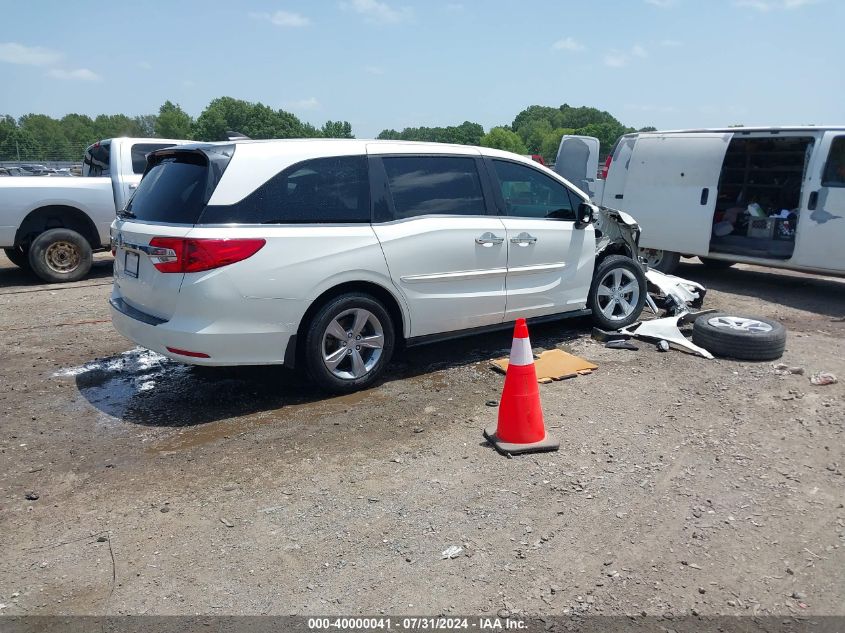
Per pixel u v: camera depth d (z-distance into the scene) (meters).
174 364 5.82
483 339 6.47
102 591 2.87
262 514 3.43
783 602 2.77
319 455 4.06
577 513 3.42
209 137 114.38
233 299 4.33
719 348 5.85
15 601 2.81
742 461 3.97
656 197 9.91
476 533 3.24
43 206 9.44
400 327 5.25
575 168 15.84
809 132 8.29
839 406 4.77
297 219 4.58
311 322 4.70
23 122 130.38
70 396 5.10
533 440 4.12
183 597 2.82
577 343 6.33
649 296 7.27
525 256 5.70
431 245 5.12
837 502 3.52
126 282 4.78
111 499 3.60
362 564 3.02
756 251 8.90
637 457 4.02
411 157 5.20
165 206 4.54
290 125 119.88
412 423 4.52
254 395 5.04
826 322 7.32
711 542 3.17
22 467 3.98
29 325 7.24
